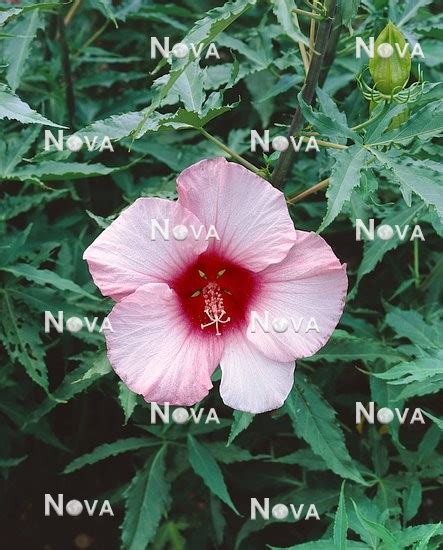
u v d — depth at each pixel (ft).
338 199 2.54
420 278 3.53
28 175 3.16
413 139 2.68
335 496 3.26
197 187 2.56
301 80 3.25
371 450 3.34
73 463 3.25
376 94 2.72
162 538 3.35
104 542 3.67
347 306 3.41
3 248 3.22
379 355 3.08
